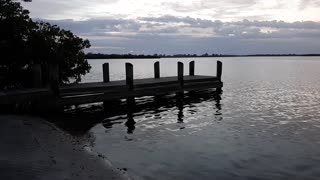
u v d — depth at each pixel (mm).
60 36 22719
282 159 10484
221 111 19484
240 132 14070
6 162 8570
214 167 9727
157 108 20312
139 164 9891
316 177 8992
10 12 20297
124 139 12844
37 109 16625
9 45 19953
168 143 12289
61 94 17219
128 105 20672
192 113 18766
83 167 8789
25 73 20859
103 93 18891
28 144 10430
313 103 22906
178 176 9016
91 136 13070
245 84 38719
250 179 8859
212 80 27156
